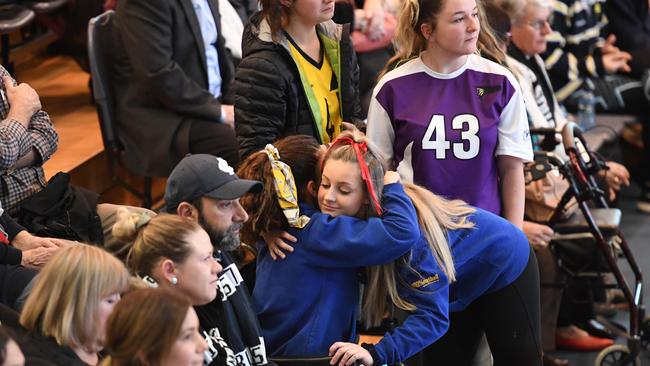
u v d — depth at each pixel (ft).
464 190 22.35
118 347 14.11
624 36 45.11
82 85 43.68
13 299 19.70
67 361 15.48
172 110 31.09
